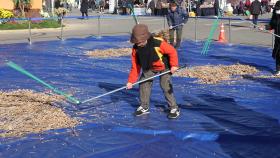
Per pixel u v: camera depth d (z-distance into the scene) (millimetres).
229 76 10172
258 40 18547
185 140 5840
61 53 14430
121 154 5379
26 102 7656
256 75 10359
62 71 11102
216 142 5746
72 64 12164
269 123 6543
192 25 28266
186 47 16062
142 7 43844
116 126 6379
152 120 6711
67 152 5438
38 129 6199
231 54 14039
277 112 7160
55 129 6234
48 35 21484
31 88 9062
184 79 9844
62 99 7945
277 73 10289
